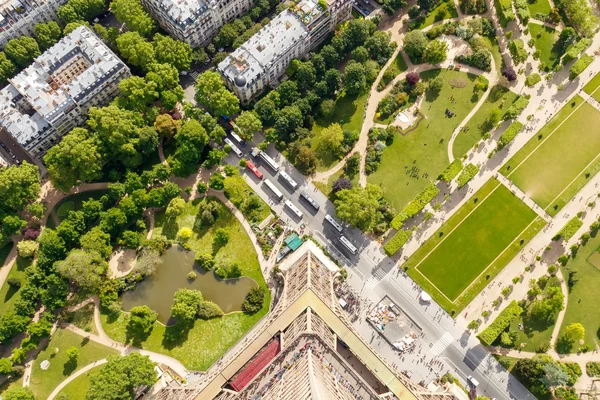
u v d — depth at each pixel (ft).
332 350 630.33
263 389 618.44
